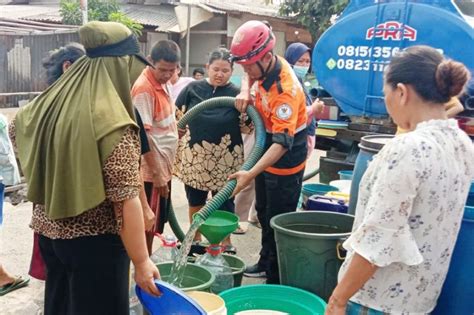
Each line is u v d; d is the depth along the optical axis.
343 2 11.50
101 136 1.76
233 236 4.47
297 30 13.29
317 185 4.23
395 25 4.64
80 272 1.94
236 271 3.07
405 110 1.66
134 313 2.68
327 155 5.42
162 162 3.23
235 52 2.88
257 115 3.09
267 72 2.95
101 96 1.84
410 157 1.52
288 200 3.21
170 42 3.15
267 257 3.44
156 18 13.98
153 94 3.12
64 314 2.06
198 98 3.77
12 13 14.09
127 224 1.81
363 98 4.93
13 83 9.73
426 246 1.63
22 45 9.73
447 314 2.00
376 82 4.83
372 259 1.55
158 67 3.10
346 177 4.69
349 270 1.62
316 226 3.05
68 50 2.58
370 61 4.82
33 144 1.92
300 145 3.16
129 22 12.16
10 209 4.99
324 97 5.43
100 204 1.88
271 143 3.15
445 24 4.43
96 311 1.98
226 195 2.76
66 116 1.84
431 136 1.58
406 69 1.62
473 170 1.70
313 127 4.29
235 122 3.70
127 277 2.06
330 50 5.00
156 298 1.95
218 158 3.73
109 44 1.92
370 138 3.40
